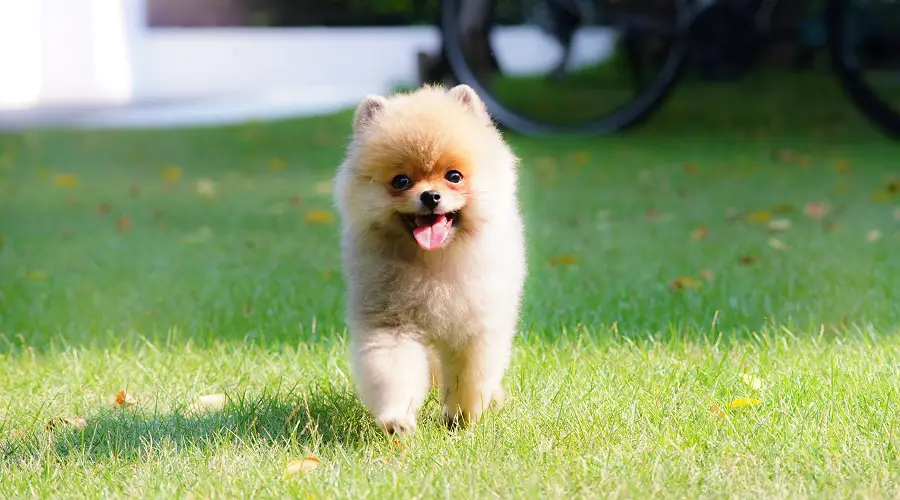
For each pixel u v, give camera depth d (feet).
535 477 4.83
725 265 7.31
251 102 18.45
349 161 5.27
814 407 5.28
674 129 13.82
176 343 6.33
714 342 6.09
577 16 12.84
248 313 6.68
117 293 7.18
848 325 6.31
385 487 4.82
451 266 5.19
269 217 9.34
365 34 23.03
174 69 21.66
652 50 13.64
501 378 5.43
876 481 4.76
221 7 22.84
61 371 6.01
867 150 12.16
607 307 6.55
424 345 5.24
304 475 4.93
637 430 5.18
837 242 7.78
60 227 9.14
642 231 8.35
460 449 5.09
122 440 5.31
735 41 12.12
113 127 16.12
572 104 15.21
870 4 16.52
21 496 4.90
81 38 20.42
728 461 4.93
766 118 14.43
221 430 5.29
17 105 19.45
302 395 5.60
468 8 13.12
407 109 5.24
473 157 5.21
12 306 6.97
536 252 7.73
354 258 5.23
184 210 9.82
